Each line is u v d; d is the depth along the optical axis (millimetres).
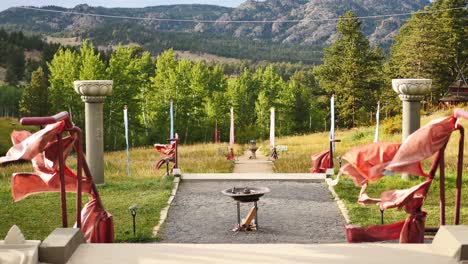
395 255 6703
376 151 7617
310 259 6609
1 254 6141
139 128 74688
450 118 7332
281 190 16547
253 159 31297
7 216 12961
